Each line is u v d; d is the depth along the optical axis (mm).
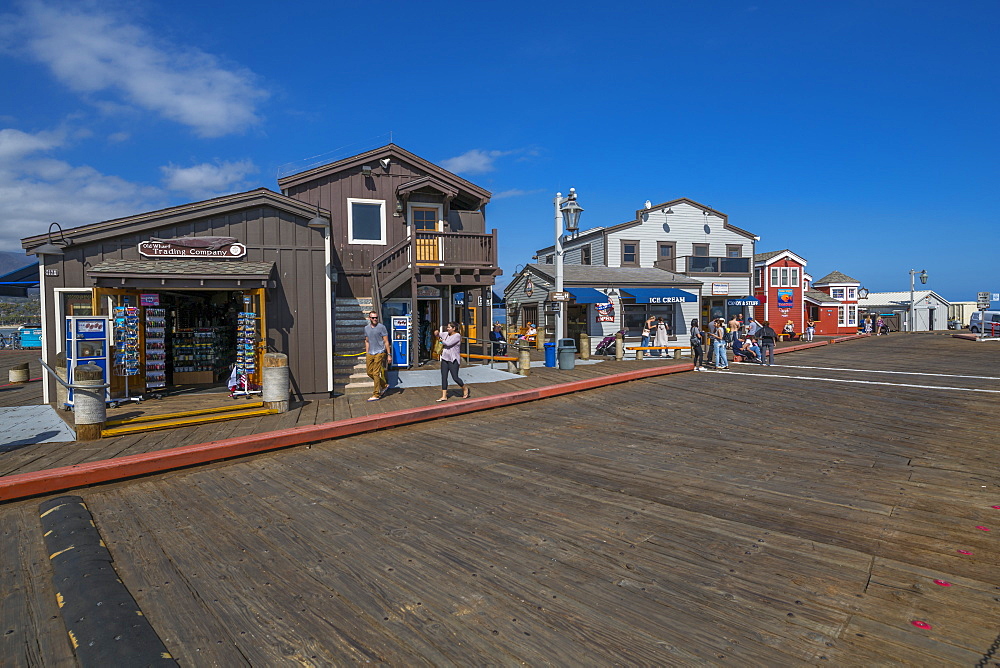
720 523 4457
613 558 3855
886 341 32156
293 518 4797
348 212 16594
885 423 8266
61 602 3328
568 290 22984
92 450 6715
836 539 4082
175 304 11578
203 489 5695
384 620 3127
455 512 4859
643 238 28609
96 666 2676
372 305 15758
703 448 6988
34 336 26844
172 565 3887
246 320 10164
